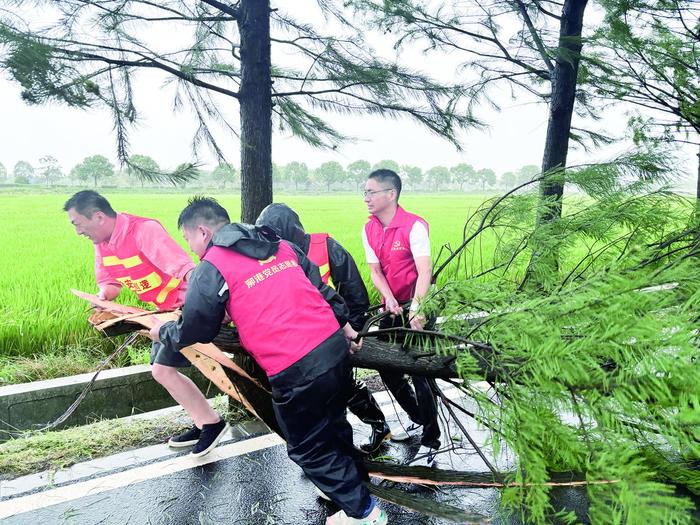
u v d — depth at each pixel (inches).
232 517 113.0
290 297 91.6
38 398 150.9
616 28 206.1
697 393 59.0
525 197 132.8
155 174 145.6
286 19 183.2
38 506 115.5
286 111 189.5
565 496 119.9
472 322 91.5
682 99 209.9
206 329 91.2
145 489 123.0
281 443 146.6
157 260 123.9
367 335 107.3
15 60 115.0
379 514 98.0
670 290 70.5
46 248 421.4
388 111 190.5
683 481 96.0
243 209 175.2
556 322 73.3
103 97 135.0
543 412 77.3
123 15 143.7
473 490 124.9
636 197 124.0
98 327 118.0
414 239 127.2
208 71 175.5
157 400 169.3
